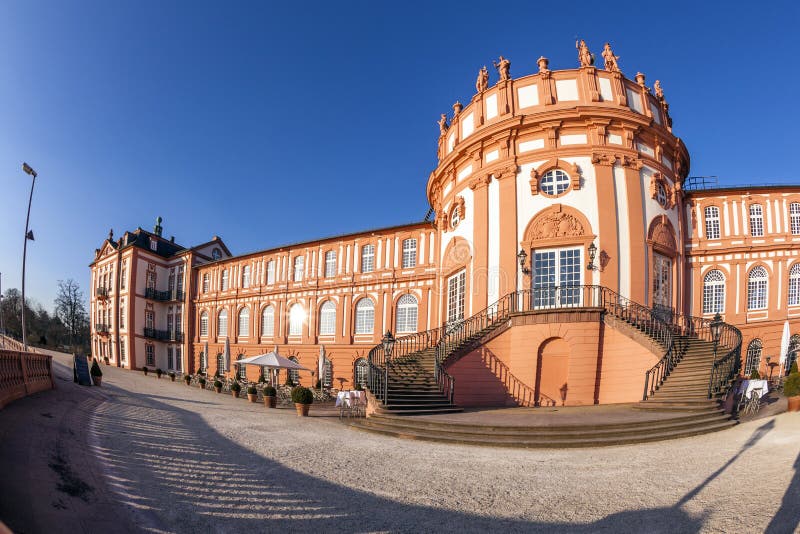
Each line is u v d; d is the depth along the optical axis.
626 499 5.61
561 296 16.69
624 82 18.42
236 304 36.59
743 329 20.39
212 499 5.49
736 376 12.59
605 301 16.03
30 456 5.54
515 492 6.07
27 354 10.66
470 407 15.20
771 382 17.64
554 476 6.87
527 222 17.52
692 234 21.62
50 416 8.38
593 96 17.77
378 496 5.91
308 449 8.91
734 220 21.45
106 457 6.54
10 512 3.84
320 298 30.95
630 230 16.94
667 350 13.38
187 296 40.75
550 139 17.73
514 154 18.14
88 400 11.93
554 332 15.30
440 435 10.29
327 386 29.19
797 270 20.53
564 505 5.51
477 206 18.89
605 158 17.25
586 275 16.50
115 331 42.50
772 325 20.09
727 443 8.49
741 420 10.94
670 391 12.54
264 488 6.09
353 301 29.28
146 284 42.72
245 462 7.44
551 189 17.59
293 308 32.44
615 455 8.26
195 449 7.99
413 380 15.04
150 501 5.17
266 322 34.41
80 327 64.31
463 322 17.02
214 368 37.41
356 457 8.30
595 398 14.77
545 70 18.39
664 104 20.02
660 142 18.45
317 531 4.71
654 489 5.94
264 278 34.97
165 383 26.70
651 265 17.09
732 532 4.38
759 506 4.94
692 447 8.46
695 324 19.03
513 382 15.71
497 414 12.78
